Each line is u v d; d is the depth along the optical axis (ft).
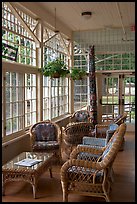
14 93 17.70
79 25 27.50
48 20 22.65
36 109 21.04
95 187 11.02
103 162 10.81
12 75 17.39
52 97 24.95
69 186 11.28
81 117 25.16
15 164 12.90
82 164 10.93
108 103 30.58
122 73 29.84
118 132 11.63
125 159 18.54
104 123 27.99
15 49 17.43
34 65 20.97
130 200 11.66
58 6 20.74
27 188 13.23
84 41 30.30
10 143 16.30
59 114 27.04
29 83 20.11
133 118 30.01
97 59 30.22
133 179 14.37
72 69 26.53
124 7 21.17
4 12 16.52
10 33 17.26
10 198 12.06
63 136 19.40
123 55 29.50
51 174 14.71
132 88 29.84
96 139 15.66
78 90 30.68
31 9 19.30
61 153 18.71
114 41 29.55
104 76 30.40
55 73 19.10
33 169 12.18
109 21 25.89
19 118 18.39
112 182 13.88
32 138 17.08
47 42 23.49
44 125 18.17
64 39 28.96
